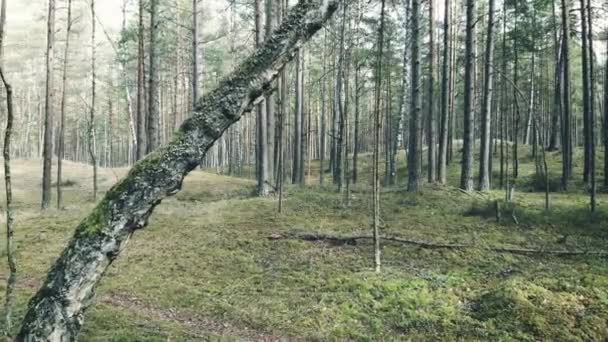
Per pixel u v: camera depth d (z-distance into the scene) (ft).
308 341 27.14
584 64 76.69
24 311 26.55
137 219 9.66
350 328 28.71
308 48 110.32
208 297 33.14
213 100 10.12
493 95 124.26
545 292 30.99
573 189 73.92
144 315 28.84
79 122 193.57
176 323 27.96
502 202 56.24
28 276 36.86
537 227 48.78
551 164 99.60
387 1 53.67
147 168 9.76
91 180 104.06
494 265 39.34
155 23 78.54
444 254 41.86
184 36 122.21
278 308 31.40
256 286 35.63
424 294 32.86
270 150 77.15
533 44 94.12
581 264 38.55
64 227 52.85
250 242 46.26
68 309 9.24
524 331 27.35
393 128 141.79
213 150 178.70
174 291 34.09
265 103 75.87
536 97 131.64
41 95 204.13
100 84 156.46
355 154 88.84
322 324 29.19
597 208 53.06
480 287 34.71
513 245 43.86
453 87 115.34
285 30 10.28
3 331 19.35
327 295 33.32
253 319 29.58
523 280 33.76
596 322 27.50
